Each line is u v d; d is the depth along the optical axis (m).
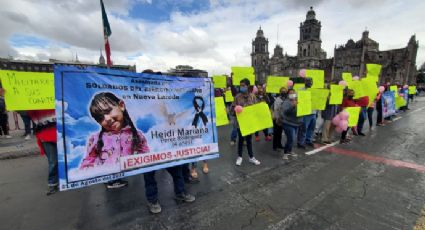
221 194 3.30
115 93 2.59
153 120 2.86
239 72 6.92
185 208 2.94
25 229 2.52
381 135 6.97
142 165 2.75
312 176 3.90
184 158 3.08
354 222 2.59
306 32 67.25
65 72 2.30
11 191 3.44
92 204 3.06
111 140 2.56
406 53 53.81
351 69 60.47
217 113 4.69
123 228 2.54
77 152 2.37
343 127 5.54
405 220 2.61
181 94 3.10
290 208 2.90
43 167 4.50
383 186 3.48
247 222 2.62
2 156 4.95
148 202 2.89
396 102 10.57
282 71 76.12
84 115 2.40
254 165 4.48
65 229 2.53
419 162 4.57
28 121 6.38
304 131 5.54
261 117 4.30
